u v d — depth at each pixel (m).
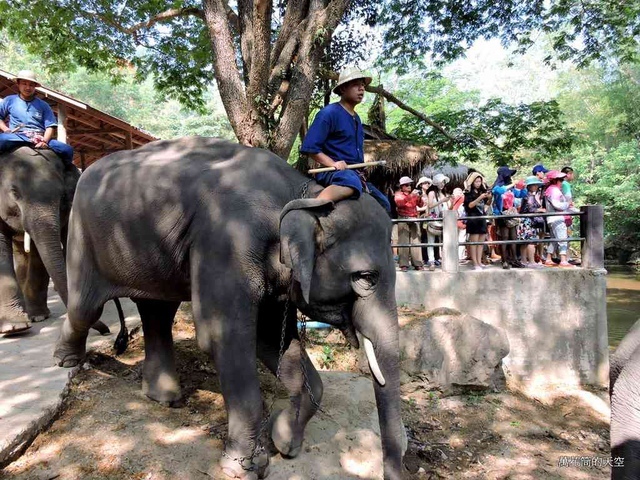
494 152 8.89
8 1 8.02
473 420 4.93
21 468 2.56
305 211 2.46
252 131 5.77
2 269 4.16
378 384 2.43
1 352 3.79
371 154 7.79
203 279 2.66
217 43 5.88
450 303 6.18
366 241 2.54
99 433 2.92
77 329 3.38
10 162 4.14
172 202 2.84
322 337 5.50
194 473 2.69
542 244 7.31
